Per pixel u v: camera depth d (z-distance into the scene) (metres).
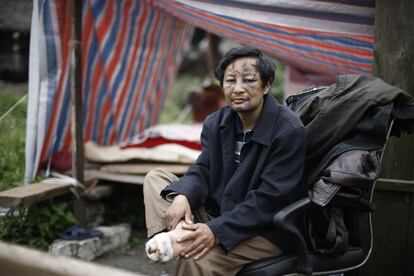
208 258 2.09
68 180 3.74
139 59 5.22
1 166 3.99
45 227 3.52
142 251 3.91
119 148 4.76
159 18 5.16
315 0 3.20
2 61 4.33
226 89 2.27
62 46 3.80
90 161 4.57
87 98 4.71
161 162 4.43
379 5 2.88
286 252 2.25
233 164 2.35
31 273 1.46
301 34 3.72
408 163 2.88
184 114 9.06
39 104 3.74
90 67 4.61
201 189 2.38
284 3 3.30
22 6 3.61
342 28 3.43
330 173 2.17
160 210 2.34
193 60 13.86
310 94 2.72
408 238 2.91
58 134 4.12
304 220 2.29
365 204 2.24
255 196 2.18
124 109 5.32
